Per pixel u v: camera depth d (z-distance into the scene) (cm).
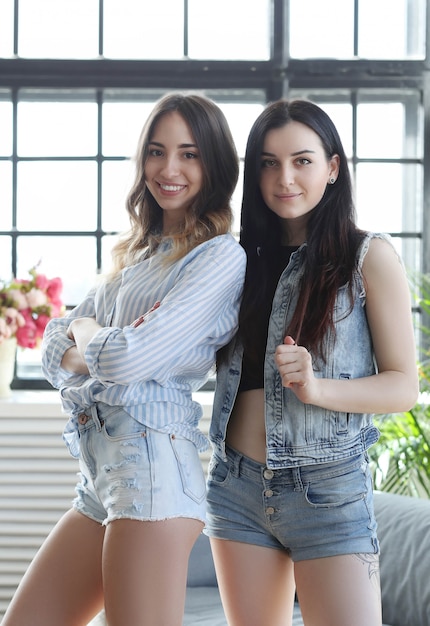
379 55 357
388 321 187
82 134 358
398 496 262
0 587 326
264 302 199
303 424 188
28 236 359
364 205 357
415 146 358
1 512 325
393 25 357
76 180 358
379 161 357
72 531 195
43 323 334
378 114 357
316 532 186
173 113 202
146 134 205
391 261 189
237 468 196
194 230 199
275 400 190
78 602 194
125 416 181
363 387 183
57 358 197
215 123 204
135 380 177
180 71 354
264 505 191
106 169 358
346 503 185
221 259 189
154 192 206
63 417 324
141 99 358
